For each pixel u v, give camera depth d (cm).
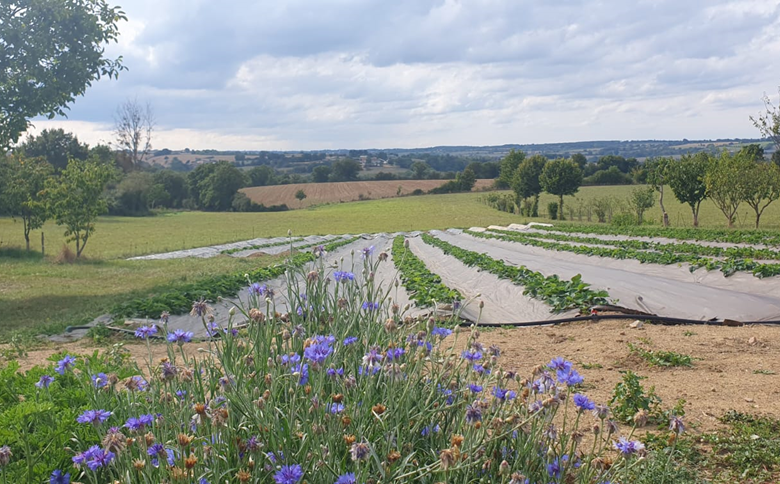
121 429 323
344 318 413
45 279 1958
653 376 730
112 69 1622
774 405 606
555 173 6306
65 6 1531
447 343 911
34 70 1488
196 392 341
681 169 3750
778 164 3406
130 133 10294
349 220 6969
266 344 374
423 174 13562
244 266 2464
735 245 2505
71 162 2631
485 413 311
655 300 1251
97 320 1188
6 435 346
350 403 326
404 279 1622
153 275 2078
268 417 290
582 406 279
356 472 261
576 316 1155
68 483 288
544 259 2334
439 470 254
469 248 3136
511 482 242
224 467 281
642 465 440
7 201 2795
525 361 820
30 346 1012
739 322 1073
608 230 3697
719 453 498
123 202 8256
